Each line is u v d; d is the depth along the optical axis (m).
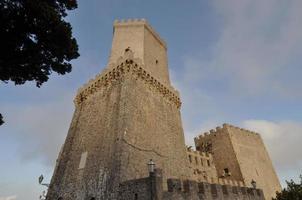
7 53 12.11
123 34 41.78
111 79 34.88
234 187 26.59
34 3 11.73
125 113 28.14
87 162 28.06
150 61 39.25
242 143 57.94
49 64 14.06
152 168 20.34
